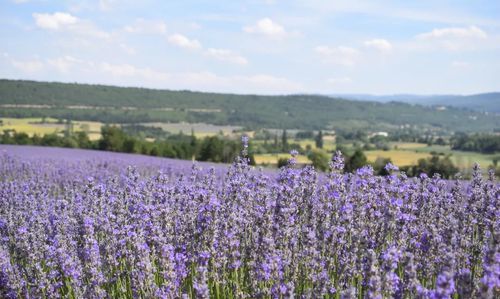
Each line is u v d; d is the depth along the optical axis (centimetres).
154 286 622
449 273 451
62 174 1858
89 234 741
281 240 718
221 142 5362
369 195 760
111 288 742
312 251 651
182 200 913
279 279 608
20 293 723
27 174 1819
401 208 744
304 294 635
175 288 626
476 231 790
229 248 697
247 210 835
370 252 528
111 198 942
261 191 888
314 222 775
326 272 639
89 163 2350
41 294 714
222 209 775
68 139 6191
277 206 773
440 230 751
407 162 5628
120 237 743
